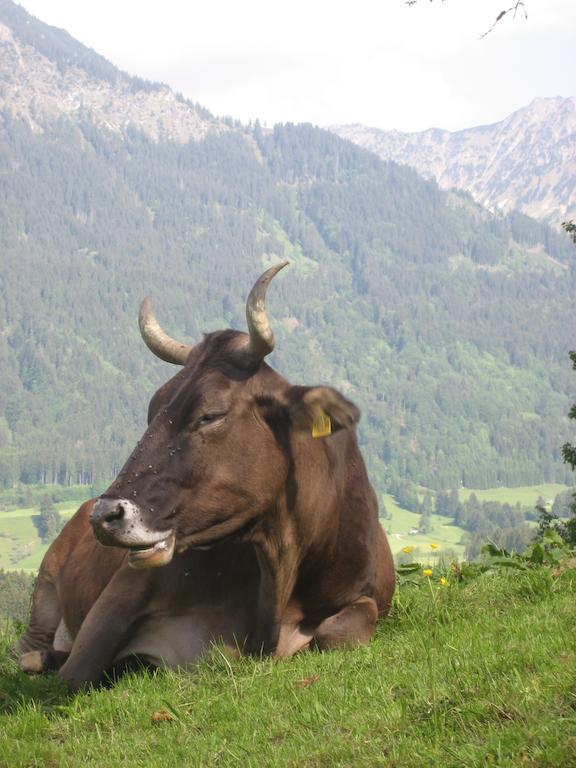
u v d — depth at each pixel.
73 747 4.40
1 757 4.32
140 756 4.29
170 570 4.88
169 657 4.89
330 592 5.01
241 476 4.70
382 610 5.24
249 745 4.18
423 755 3.91
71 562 5.47
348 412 4.70
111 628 4.86
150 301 5.12
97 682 4.84
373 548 5.14
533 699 4.02
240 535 4.76
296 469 4.82
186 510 4.64
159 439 4.66
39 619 5.62
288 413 4.77
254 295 4.72
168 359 5.04
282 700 4.43
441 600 5.40
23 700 4.69
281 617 4.88
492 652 4.43
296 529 4.84
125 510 4.54
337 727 4.18
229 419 4.70
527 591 5.35
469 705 4.05
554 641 4.41
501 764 3.81
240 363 4.77
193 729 4.39
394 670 4.44
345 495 5.07
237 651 4.87
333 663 4.63
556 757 3.79
